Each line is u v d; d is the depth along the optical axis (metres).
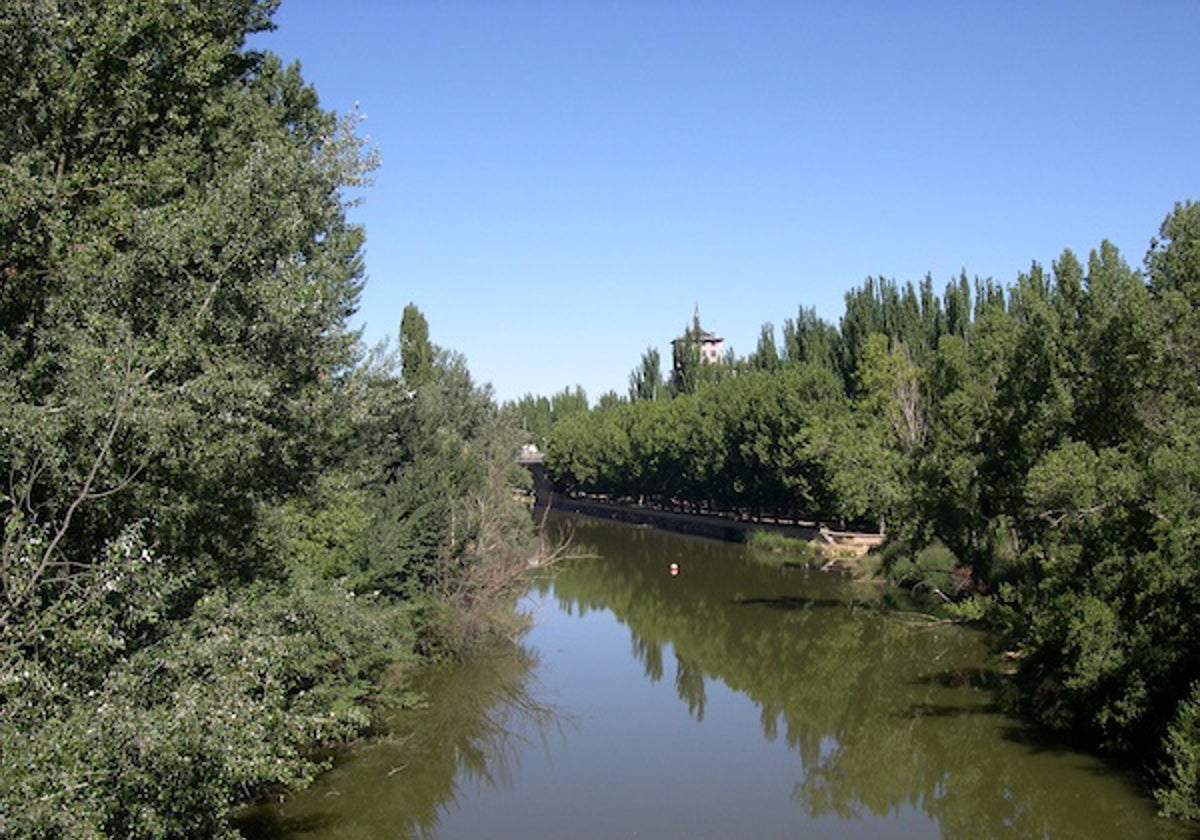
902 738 25.72
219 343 12.72
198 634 11.79
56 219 12.56
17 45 12.56
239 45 18.88
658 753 25.20
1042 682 25.64
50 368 12.07
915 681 31.56
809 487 59.19
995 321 35.69
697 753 25.27
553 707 29.28
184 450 11.77
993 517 34.12
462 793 21.97
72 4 13.48
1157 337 24.00
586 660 36.06
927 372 40.78
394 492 30.97
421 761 23.61
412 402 31.86
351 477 22.31
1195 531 19.41
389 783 21.95
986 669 32.47
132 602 10.41
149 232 12.25
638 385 110.69
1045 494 23.12
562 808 21.16
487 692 30.05
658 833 19.80
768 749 25.61
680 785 22.78
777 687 31.70
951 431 35.12
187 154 15.32
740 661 35.41
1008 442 29.95
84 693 9.83
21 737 8.78
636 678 33.25
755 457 65.12
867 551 54.97
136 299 12.41
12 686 9.39
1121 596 21.44
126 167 13.83
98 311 11.99
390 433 31.88
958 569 42.66
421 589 31.64
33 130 13.27
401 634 27.08
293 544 18.53
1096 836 18.52
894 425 46.28
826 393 61.81
